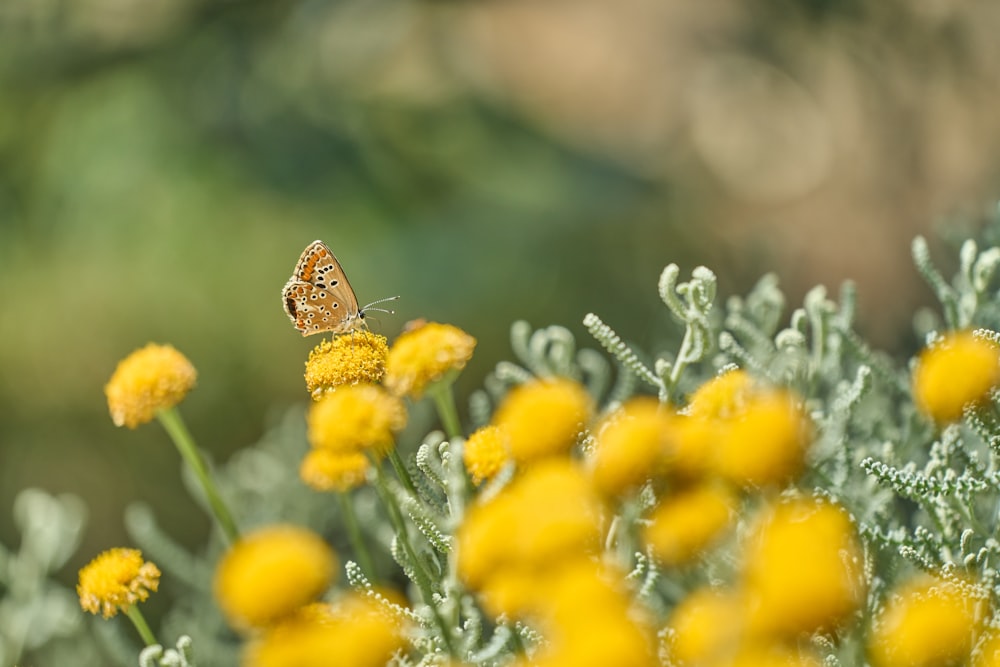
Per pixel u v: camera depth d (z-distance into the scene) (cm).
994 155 166
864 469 71
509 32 260
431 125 142
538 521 66
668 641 68
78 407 133
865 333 112
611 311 134
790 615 65
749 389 68
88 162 138
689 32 251
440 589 72
